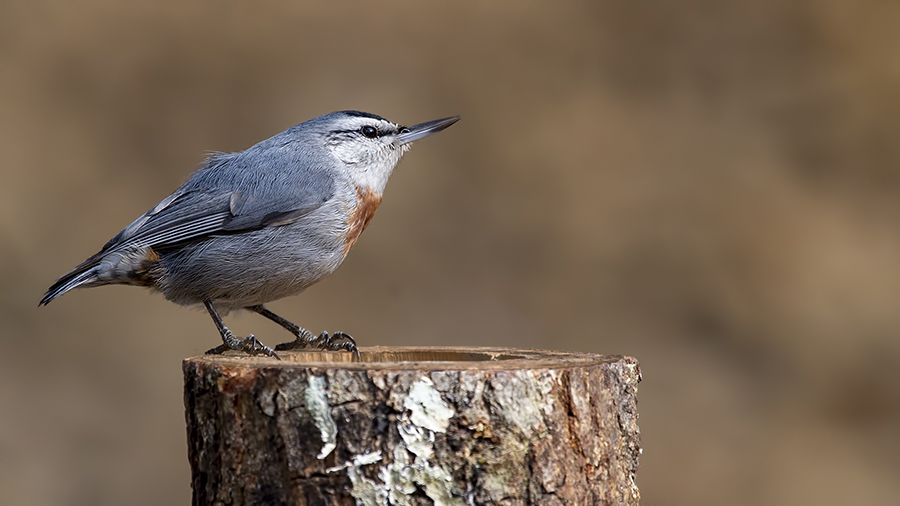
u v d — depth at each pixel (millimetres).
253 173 6488
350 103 14078
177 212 6410
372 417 3988
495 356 5285
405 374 4000
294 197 6398
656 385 10992
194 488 4406
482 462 4004
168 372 11375
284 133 6969
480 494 3992
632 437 4660
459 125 13742
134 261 6395
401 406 3982
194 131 13688
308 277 6578
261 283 6441
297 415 4020
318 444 3994
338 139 6883
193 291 6410
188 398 4418
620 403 4594
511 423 4039
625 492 4539
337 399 3998
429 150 13508
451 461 3994
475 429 4000
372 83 14289
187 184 6695
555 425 4125
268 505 4059
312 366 4098
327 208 6496
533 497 4055
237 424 4125
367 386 4000
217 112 13906
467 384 4020
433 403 4000
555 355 5070
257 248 6328
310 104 13992
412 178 13234
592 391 4293
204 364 4262
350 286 12125
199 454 4336
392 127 7203
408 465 3973
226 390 4141
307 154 6676
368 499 3963
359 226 6934
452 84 14188
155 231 6387
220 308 6738
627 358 4730
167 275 6418
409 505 3969
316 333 11469
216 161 6816
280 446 4039
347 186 6730
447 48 14555
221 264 6309
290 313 11664
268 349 5863
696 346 11500
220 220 6328
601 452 4316
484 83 14195
